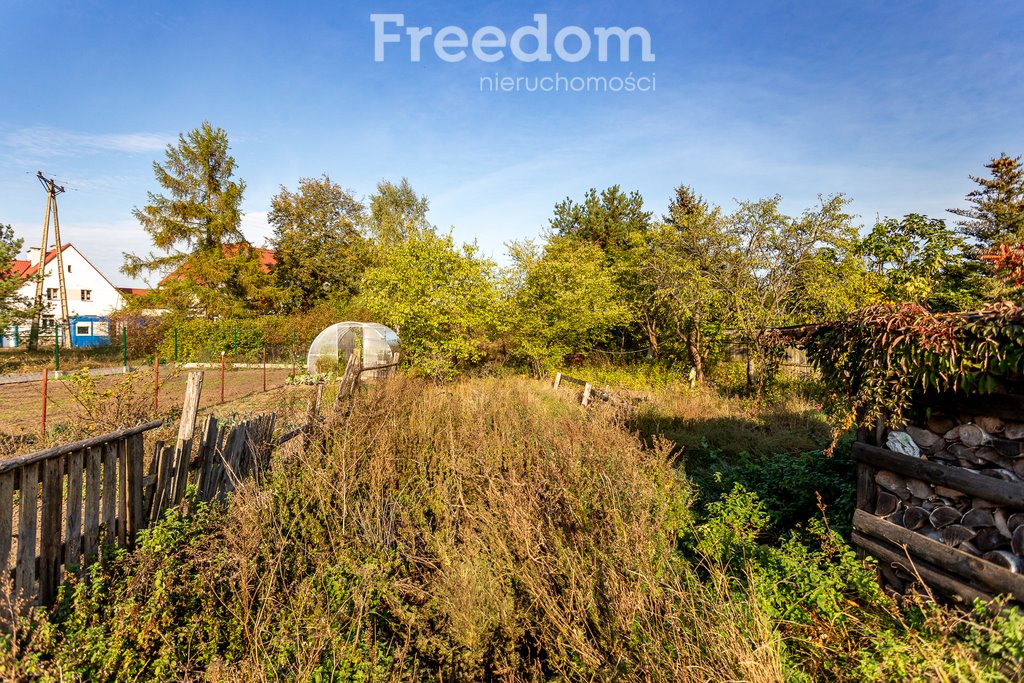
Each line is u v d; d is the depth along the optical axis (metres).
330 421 5.84
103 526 3.49
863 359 3.89
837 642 3.08
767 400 11.34
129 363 22.59
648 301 16.12
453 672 2.97
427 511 4.79
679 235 14.52
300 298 35.41
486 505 4.36
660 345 17.66
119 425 6.11
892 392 3.74
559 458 4.87
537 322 15.96
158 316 26.56
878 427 3.98
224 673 2.61
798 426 9.05
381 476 4.83
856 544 4.07
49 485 3.03
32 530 2.91
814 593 3.37
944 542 3.47
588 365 18.20
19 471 2.83
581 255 17.59
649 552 3.34
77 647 2.67
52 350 25.00
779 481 5.66
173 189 31.58
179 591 3.15
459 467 4.93
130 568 3.24
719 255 13.96
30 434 7.29
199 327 25.28
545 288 16.19
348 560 3.51
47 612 2.87
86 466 3.34
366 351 15.62
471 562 3.52
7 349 26.02
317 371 15.29
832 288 12.48
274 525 3.81
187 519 3.97
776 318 12.88
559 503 4.18
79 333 39.91
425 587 3.63
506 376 15.16
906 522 3.74
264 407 11.21
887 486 3.92
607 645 2.93
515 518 3.78
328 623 2.87
